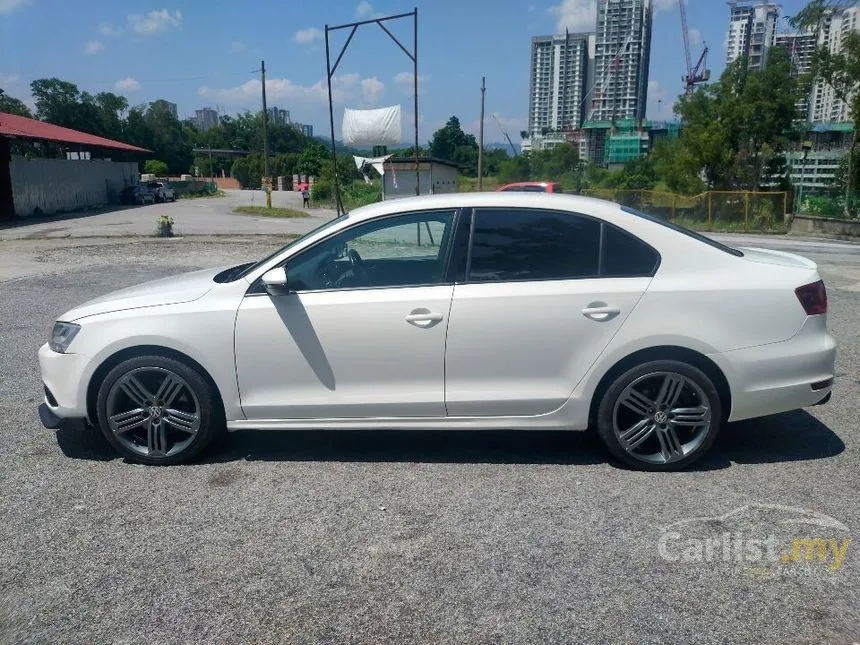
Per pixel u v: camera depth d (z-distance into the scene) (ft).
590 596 10.12
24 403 18.70
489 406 14.06
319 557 11.22
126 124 284.82
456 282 14.03
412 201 14.70
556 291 13.75
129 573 10.83
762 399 13.94
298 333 14.07
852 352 23.50
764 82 113.19
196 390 14.42
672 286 13.73
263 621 9.69
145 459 14.78
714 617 9.64
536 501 13.01
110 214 116.37
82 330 14.53
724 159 113.50
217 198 203.21
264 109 151.02
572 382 13.93
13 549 11.50
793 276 14.07
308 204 151.64
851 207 93.25
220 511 12.76
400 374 14.08
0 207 101.60
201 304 14.33
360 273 14.52
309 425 14.46
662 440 14.06
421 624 9.59
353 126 90.12
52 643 9.27
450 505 12.90
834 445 15.53
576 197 14.78
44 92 246.06
